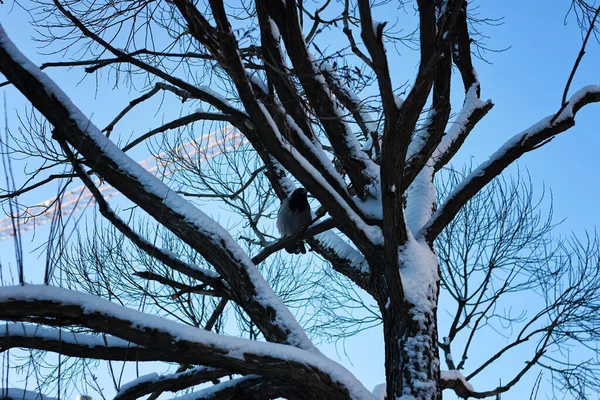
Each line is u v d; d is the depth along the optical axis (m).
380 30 3.83
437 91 5.88
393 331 5.18
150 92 5.75
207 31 4.20
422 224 6.05
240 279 4.82
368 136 6.66
